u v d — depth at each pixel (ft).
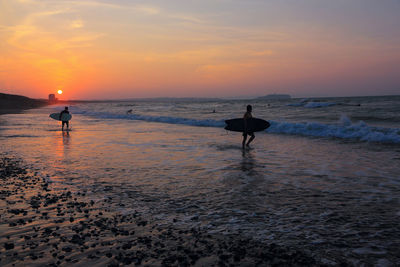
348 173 24.25
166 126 75.46
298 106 193.26
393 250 11.02
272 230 13.16
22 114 152.15
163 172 25.45
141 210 16.15
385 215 14.73
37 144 43.91
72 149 38.91
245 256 10.82
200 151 36.68
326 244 11.65
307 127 57.31
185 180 22.61
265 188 20.13
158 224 14.14
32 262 10.48
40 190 20.30
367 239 12.02
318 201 17.17
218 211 15.78
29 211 16.10
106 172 25.62
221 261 10.49
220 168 26.84
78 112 169.99
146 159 31.65
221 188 20.27
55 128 71.31
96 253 11.19
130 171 25.94
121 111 185.47
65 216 15.31
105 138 50.75
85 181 22.62
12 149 39.45
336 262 10.24
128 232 13.20
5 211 16.08
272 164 28.40
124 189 20.31
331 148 37.65
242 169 26.32
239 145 41.78
